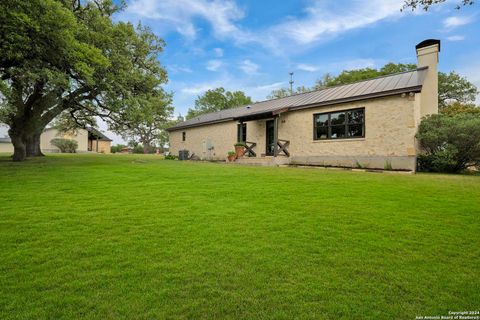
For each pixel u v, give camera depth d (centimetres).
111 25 1376
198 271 263
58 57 1019
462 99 2794
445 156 1020
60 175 874
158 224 393
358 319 199
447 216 436
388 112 1152
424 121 1123
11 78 1116
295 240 338
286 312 206
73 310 205
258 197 566
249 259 288
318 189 651
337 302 217
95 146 5238
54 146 4416
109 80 1334
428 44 1318
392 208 481
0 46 884
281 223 400
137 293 227
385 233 363
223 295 226
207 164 1434
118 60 1337
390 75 1430
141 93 1580
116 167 1152
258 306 212
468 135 974
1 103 1015
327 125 1373
